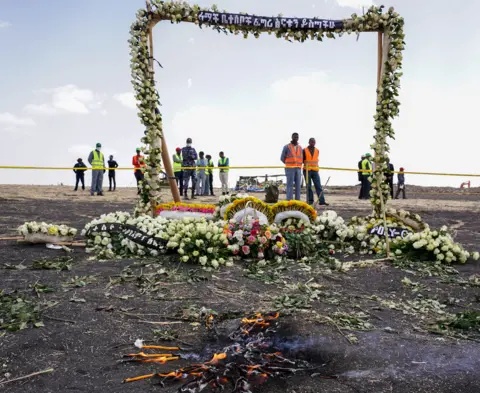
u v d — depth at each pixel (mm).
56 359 3004
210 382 2732
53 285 4609
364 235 7039
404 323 3863
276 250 5977
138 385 2695
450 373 2918
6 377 2758
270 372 2887
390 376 2867
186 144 18953
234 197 7289
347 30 7914
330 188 36438
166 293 4469
